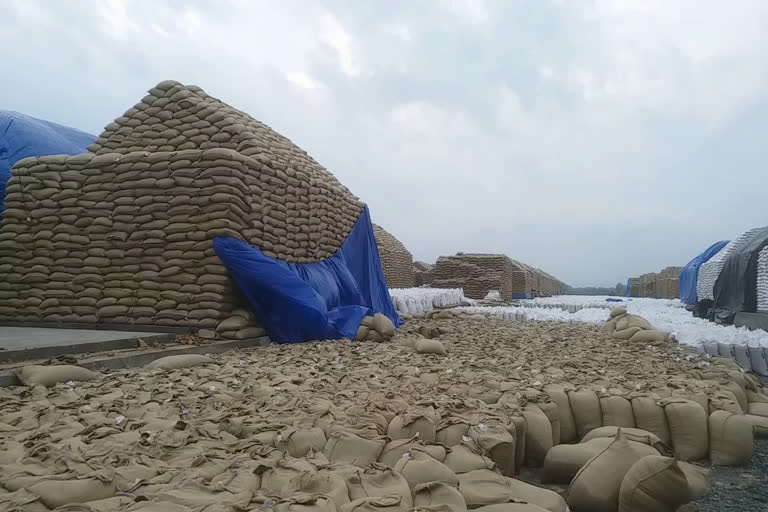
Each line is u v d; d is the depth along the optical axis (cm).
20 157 1216
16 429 337
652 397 475
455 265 3219
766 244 1241
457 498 246
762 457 439
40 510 215
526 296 4112
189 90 1000
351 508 222
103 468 257
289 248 1002
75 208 891
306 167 1124
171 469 272
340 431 340
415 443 324
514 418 396
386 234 2953
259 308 873
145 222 863
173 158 861
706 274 1752
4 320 903
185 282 837
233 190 841
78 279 872
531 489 295
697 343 933
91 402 405
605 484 313
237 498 223
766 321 1111
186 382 507
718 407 461
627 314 1210
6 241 916
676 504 295
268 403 421
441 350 784
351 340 955
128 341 712
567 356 790
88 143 1448
